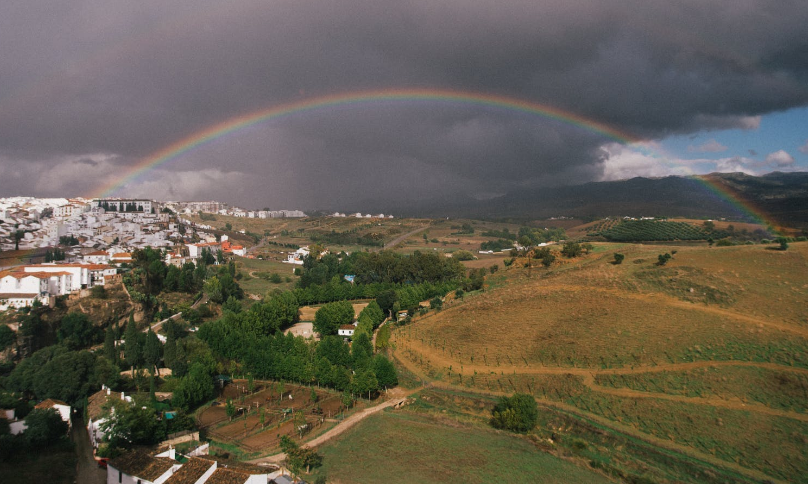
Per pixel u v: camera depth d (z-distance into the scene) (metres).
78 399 110.12
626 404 103.56
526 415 104.25
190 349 144.38
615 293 149.38
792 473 79.25
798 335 107.94
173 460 76.75
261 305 189.00
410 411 117.31
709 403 97.38
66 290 185.25
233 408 112.62
